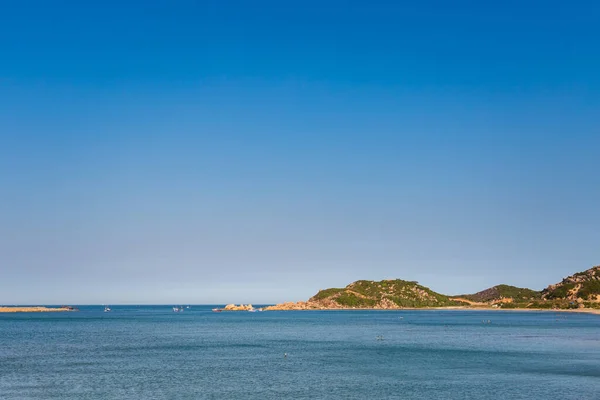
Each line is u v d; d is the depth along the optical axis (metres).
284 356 100.00
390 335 156.12
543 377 71.38
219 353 105.69
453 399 58.91
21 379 73.31
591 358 91.62
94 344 125.94
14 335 157.00
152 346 120.94
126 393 64.00
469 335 152.38
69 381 71.75
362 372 78.50
